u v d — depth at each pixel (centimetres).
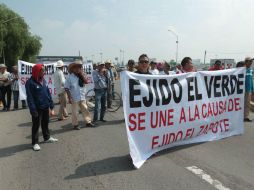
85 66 1491
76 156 663
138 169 576
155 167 583
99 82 999
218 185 503
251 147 706
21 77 1366
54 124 1004
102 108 1030
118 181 525
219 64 1087
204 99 731
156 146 646
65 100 1067
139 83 609
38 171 581
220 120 776
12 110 1359
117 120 1059
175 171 563
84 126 962
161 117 646
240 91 810
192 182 515
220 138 774
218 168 576
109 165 603
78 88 916
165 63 1195
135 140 602
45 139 782
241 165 592
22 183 527
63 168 594
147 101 619
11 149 730
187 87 693
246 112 1011
